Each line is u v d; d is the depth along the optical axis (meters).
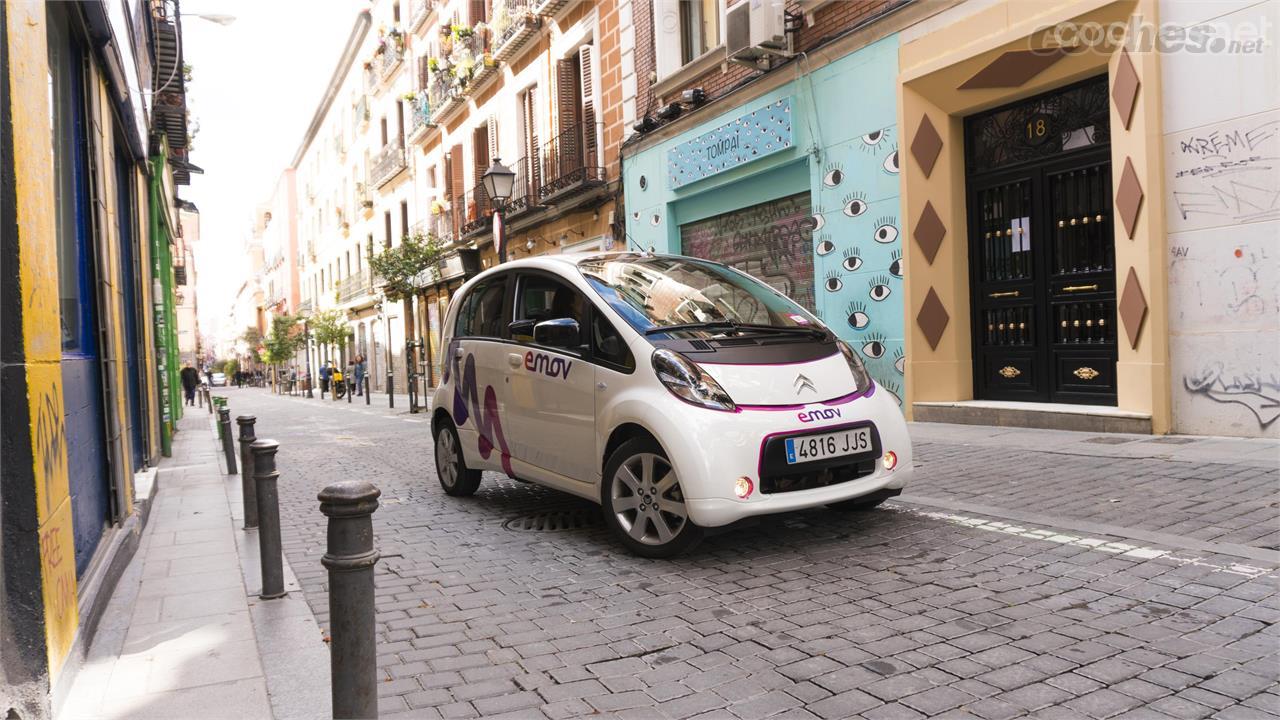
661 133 13.66
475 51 22.25
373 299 34.72
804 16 10.67
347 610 2.29
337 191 42.84
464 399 6.19
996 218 8.87
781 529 4.78
